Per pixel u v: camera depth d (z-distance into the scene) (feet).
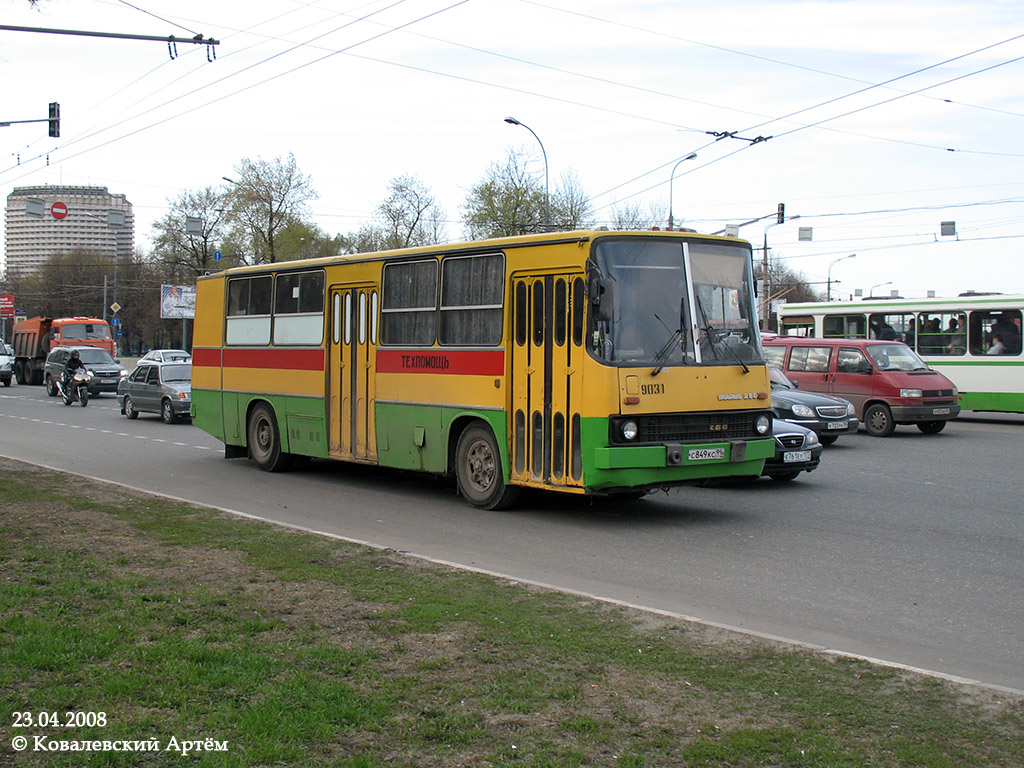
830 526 35.91
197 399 58.95
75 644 18.92
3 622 20.39
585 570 28.58
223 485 47.47
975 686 17.33
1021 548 31.83
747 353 37.91
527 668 18.13
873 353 74.64
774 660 18.78
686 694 16.88
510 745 14.70
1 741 14.57
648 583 26.89
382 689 16.92
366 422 45.52
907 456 59.06
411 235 200.64
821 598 25.25
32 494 39.37
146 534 31.01
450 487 46.83
